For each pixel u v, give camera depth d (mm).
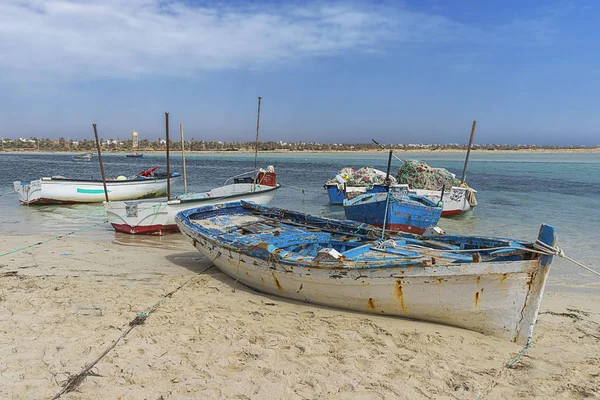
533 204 23703
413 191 20031
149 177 24094
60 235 15109
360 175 24188
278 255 7812
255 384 5238
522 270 6066
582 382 5555
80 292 8516
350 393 5133
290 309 7812
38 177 38875
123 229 15148
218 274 10156
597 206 22875
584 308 8445
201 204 15523
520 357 6160
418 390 5262
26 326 6762
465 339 6559
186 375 5426
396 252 7621
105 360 5738
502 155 121750
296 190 30344
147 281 9570
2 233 15453
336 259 7199
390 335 6680
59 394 4898
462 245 8023
